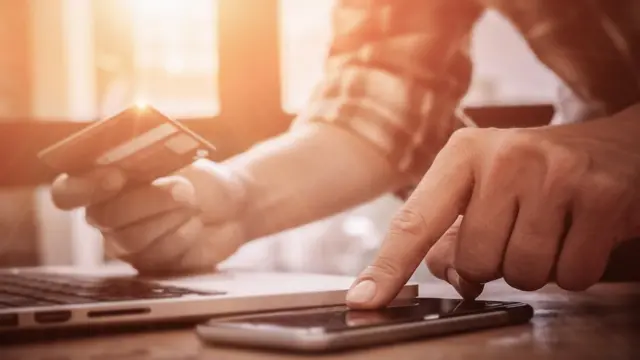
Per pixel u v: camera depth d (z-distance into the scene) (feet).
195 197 2.80
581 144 2.02
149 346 1.53
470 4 3.68
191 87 6.82
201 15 6.75
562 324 1.78
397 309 1.75
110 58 6.75
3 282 2.44
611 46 3.48
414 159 3.55
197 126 4.00
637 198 1.97
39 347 1.54
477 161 1.98
